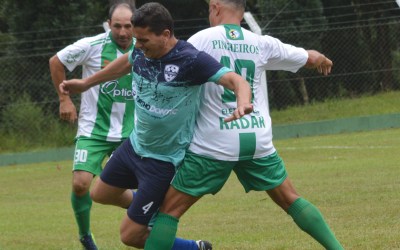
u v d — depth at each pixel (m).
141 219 8.25
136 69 7.91
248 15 25.41
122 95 11.21
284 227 11.85
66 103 10.90
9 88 32.75
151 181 8.15
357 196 14.38
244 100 7.14
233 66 8.11
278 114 34.97
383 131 29.22
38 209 16.44
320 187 16.03
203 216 13.66
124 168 8.54
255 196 15.74
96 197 8.91
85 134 11.22
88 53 11.27
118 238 12.01
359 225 11.38
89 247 10.95
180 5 37.50
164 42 7.60
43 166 26.77
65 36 34.62
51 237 12.62
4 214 15.84
